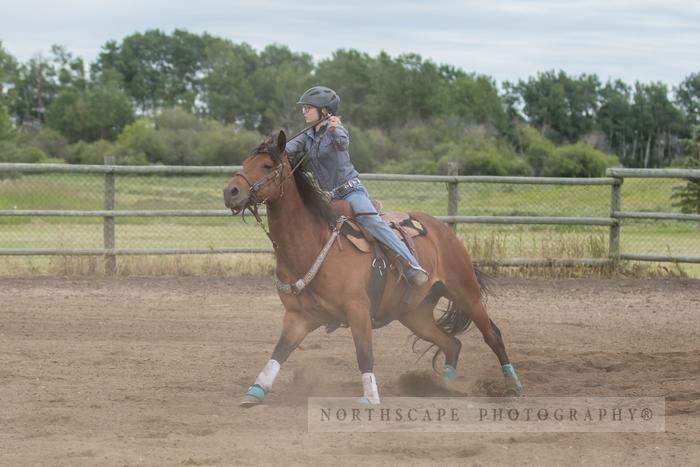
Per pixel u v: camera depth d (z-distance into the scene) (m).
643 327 13.27
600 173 60.28
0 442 7.14
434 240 9.19
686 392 9.16
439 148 63.19
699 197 24.69
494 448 7.04
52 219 26.14
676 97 105.38
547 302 15.27
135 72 122.44
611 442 7.31
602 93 102.81
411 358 11.14
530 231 19.98
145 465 6.48
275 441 7.25
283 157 8.02
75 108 81.12
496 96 83.25
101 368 10.20
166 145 61.88
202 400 8.73
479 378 10.10
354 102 90.75
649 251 20.17
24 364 10.27
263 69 102.06
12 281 16.48
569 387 9.52
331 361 10.78
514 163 57.88
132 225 24.66
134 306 14.43
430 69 86.56
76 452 6.79
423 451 6.95
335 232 8.20
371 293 8.47
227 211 17.72
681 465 6.71
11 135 64.50
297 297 8.29
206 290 15.94
